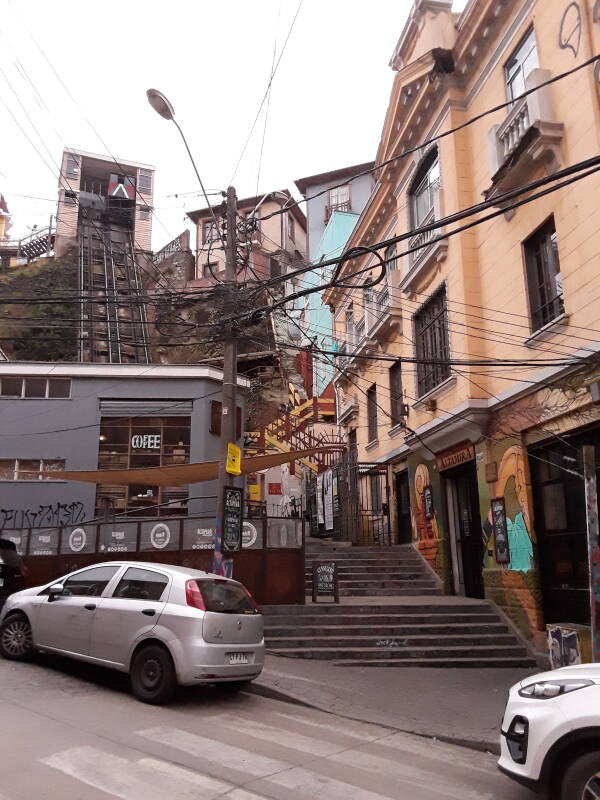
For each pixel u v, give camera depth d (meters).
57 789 4.79
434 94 15.03
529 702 4.80
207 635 7.59
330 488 22.34
